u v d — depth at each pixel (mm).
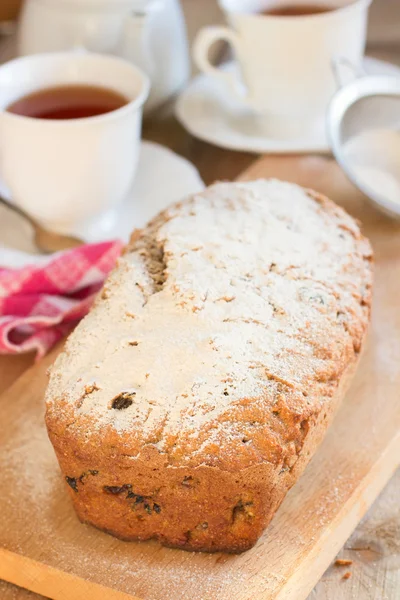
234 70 927
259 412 597
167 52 883
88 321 633
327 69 836
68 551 614
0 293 726
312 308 639
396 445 655
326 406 624
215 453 587
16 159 753
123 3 835
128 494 601
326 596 612
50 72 798
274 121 862
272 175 830
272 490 596
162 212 703
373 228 782
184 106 899
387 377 688
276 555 607
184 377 602
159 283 646
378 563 624
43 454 658
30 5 858
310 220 685
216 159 884
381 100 821
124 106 779
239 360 608
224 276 639
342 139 809
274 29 816
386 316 723
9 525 625
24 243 787
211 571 603
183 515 602
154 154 836
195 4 1092
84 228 795
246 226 667
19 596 622
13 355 730
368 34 1026
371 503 645
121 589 598
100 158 754
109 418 595
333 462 645
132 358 608
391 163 811
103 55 802
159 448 589
